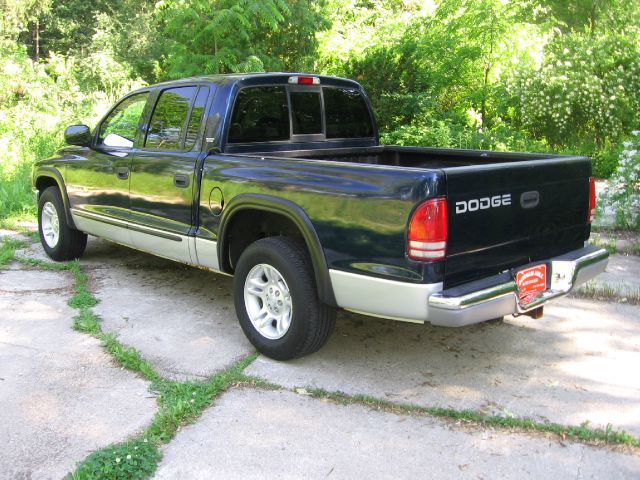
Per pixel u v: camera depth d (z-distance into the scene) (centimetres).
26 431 323
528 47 1254
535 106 1180
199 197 450
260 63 1281
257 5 1213
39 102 1321
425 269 325
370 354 421
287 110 488
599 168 1112
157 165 485
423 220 322
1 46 1606
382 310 347
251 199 402
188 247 465
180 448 309
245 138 461
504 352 424
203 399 353
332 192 359
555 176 388
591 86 1136
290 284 385
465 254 339
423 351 427
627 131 1176
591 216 425
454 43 1330
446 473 288
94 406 349
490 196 346
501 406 349
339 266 359
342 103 534
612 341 441
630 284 556
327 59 1548
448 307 322
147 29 1981
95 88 1540
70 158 602
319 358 415
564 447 307
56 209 629
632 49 1174
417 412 343
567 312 500
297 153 491
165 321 483
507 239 361
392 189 333
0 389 368
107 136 564
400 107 1239
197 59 1285
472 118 1320
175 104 489
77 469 285
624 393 364
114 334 454
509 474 286
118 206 538
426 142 1121
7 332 457
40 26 2600
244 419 337
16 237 760
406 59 1300
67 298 535
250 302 418
